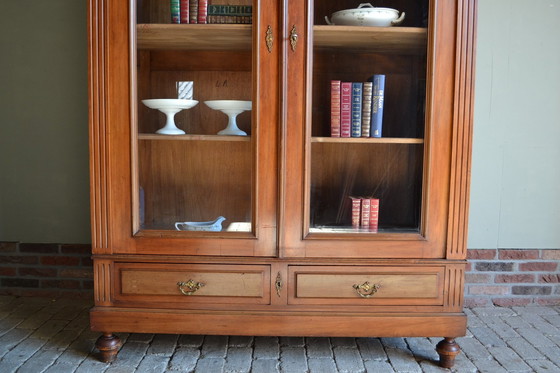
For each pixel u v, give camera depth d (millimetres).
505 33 2260
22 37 2264
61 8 2246
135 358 1798
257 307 1737
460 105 1682
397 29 1687
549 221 2350
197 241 1721
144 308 1741
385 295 1729
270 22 1658
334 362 1788
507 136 2312
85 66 2270
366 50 1717
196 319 1728
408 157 1737
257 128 1686
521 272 2361
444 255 1728
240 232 1729
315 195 1731
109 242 1725
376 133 1741
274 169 1701
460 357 1840
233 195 1739
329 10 1706
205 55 1719
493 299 2369
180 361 1780
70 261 2355
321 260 1710
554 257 2357
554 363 1800
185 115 1744
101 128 1689
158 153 1747
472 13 1656
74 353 1826
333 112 1732
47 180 2330
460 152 1693
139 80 1716
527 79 2285
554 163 2326
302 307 1734
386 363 1788
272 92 1679
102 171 1702
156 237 1719
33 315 2166
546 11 2252
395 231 1743
